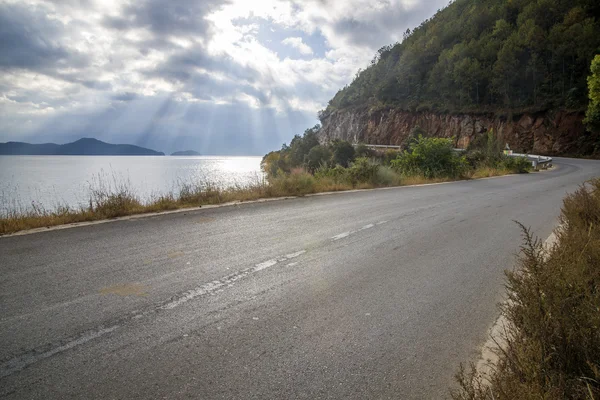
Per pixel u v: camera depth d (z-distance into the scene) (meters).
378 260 5.38
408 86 110.19
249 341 3.01
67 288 3.92
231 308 3.62
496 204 11.20
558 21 84.12
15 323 3.13
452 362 2.83
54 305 3.50
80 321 3.21
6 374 2.45
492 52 89.94
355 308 3.73
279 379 2.51
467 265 5.25
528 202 11.68
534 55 74.75
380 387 2.48
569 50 70.88
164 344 2.91
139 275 4.39
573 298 2.81
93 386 2.36
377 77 138.88
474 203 11.34
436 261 5.40
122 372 2.52
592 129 52.84
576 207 7.23
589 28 70.00
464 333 3.31
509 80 75.88
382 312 3.67
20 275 4.25
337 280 4.52
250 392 2.36
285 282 4.39
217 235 6.49
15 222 6.68
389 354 2.91
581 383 2.12
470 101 83.75
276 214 8.71
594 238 4.71
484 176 24.61
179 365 2.63
